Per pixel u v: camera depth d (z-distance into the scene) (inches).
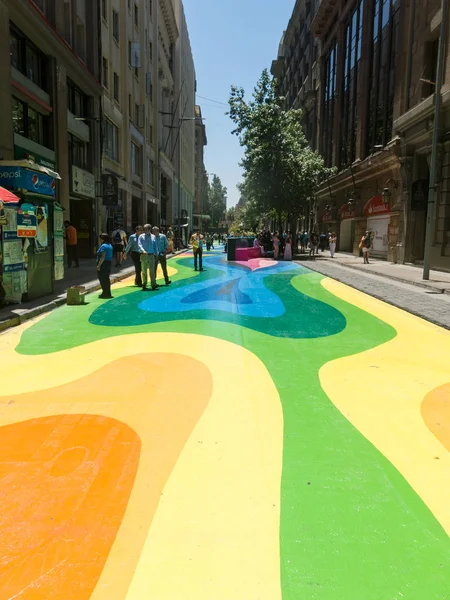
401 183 864.9
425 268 574.6
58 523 110.2
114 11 1114.1
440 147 709.9
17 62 624.7
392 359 251.1
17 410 179.2
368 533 107.0
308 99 1785.2
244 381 213.5
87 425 165.0
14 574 94.3
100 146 946.7
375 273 704.4
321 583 91.8
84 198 892.0
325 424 167.5
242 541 104.2
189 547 102.3
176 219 2198.6
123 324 338.0
